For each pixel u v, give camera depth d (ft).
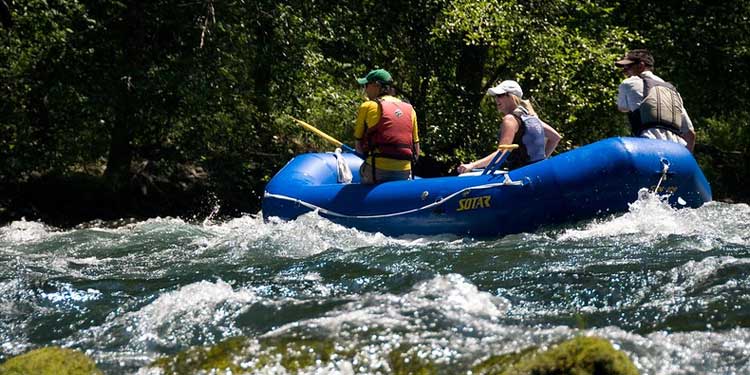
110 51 68.54
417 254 33.53
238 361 19.85
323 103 79.30
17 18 64.95
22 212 66.80
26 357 19.02
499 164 40.45
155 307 25.77
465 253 33.19
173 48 70.59
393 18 79.36
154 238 46.85
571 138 80.74
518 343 20.40
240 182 76.23
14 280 31.07
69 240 47.37
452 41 78.38
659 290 26.35
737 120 106.01
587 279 27.76
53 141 69.62
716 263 28.07
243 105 74.33
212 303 25.57
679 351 20.22
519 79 76.33
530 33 74.59
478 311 24.02
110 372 20.89
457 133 79.46
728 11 96.84
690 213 38.88
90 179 70.49
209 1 66.90
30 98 68.80
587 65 77.00
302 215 44.86
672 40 93.04
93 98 66.59
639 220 38.09
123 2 68.03
